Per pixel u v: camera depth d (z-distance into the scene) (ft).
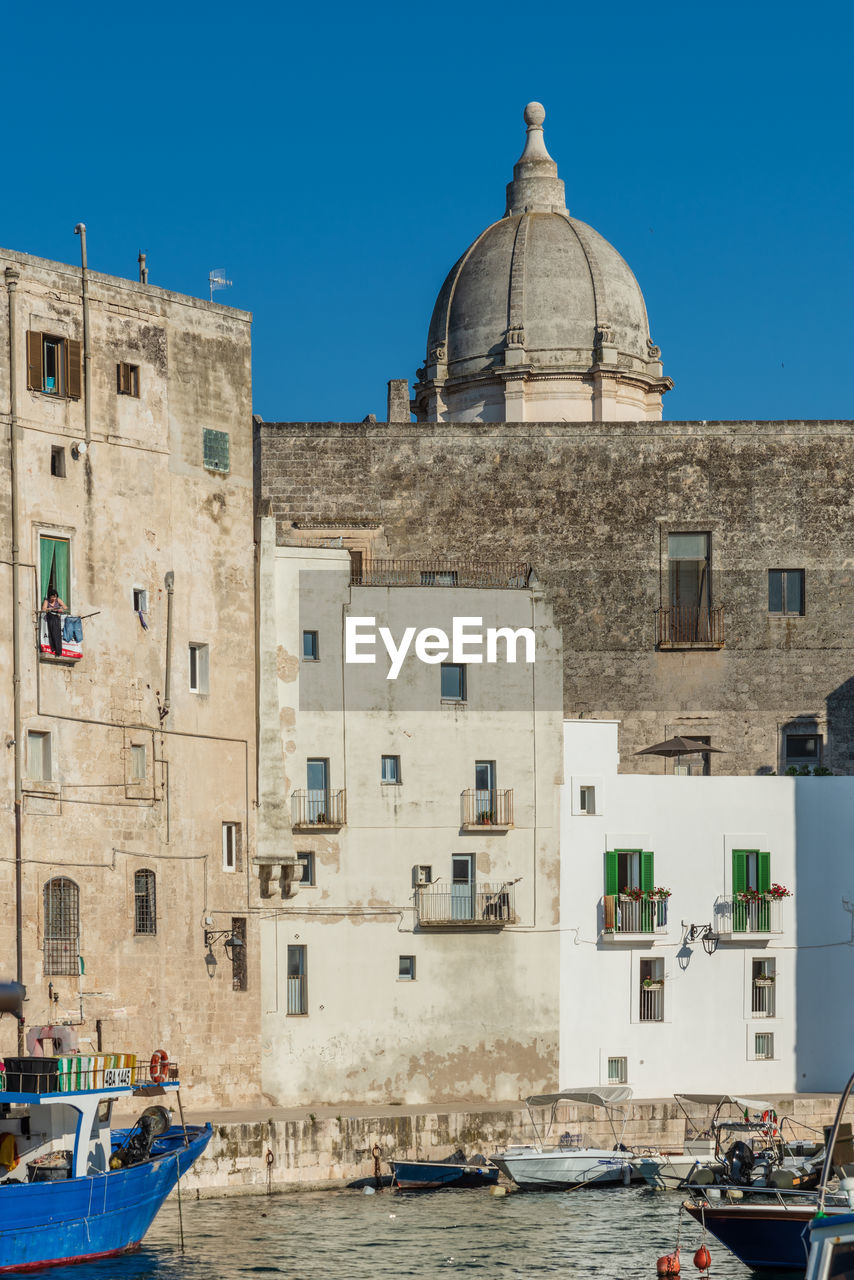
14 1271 154.10
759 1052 228.43
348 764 218.59
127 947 200.03
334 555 221.05
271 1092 211.20
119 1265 157.89
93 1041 195.31
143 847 202.80
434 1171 192.95
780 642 253.65
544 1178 192.54
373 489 251.60
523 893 221.87
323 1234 169.89
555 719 224.94
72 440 200.03
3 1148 163.73
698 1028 226.17
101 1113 166.61
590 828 224.74
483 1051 218.59
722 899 228.22
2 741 190.80
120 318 206.39
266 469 250.98
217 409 216.33
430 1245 165.68
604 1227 174.09
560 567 252.42
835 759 253.03
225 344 217.77
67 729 196.85
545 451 253.44
